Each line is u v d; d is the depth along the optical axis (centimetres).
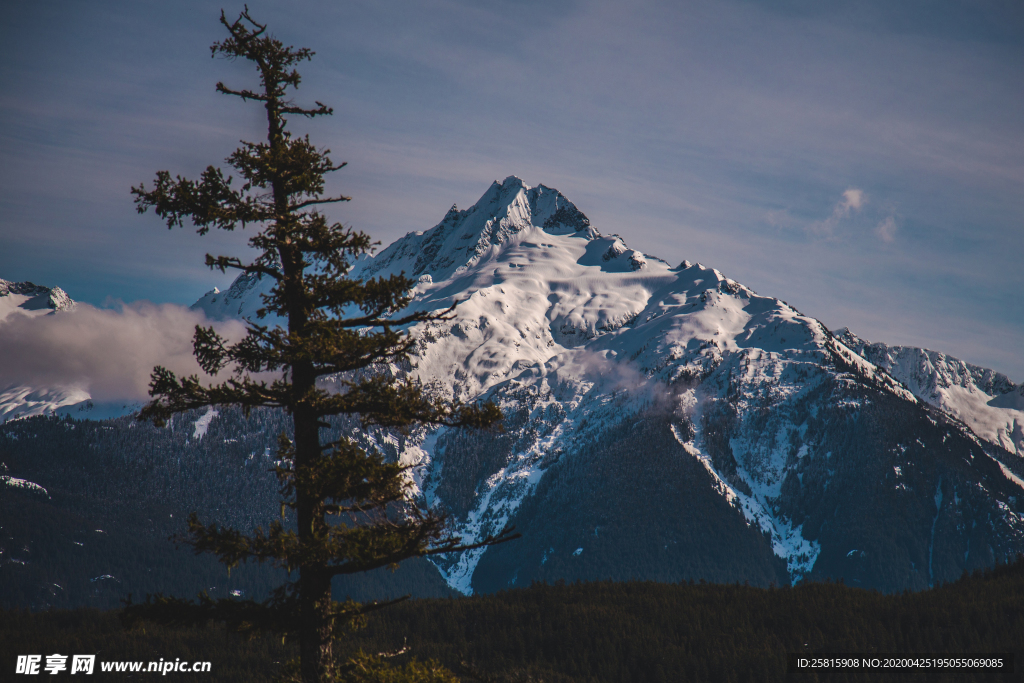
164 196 1895
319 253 1981
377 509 1856
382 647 17288
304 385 1919
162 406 1823
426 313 1945
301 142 1977
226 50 1981
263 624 1759
